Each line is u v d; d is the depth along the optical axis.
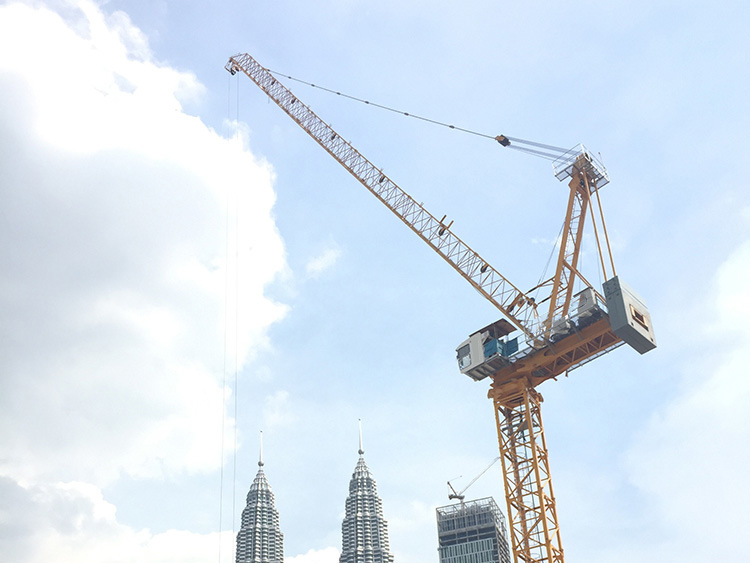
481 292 164.62
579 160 157.62
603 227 153.62
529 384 149.00
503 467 146.62
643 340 136.62
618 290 135.88
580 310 138.75
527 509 142.00
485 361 147.00
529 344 145.25
